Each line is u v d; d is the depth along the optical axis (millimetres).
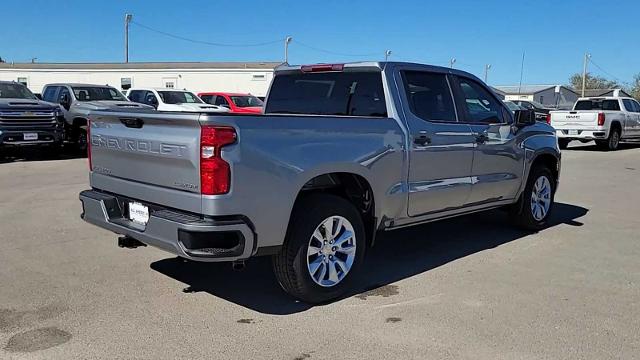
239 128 4039
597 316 4469
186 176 4125
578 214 8469
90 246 6285
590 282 5293
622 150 20359
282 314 4465
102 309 4508
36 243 6375
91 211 5051
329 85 5816
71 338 3975
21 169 12867
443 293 4965
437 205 5703
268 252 4305
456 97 5984
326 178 4852
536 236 7082
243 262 4234
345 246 4816
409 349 3867
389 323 4301
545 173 7309
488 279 5363
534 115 6676
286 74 6227
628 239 6953
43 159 15047
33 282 5098
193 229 3973
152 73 45562
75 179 11297
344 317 4414
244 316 4414
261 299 4785
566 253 6293
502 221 7895
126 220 4758
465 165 5949
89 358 3689
